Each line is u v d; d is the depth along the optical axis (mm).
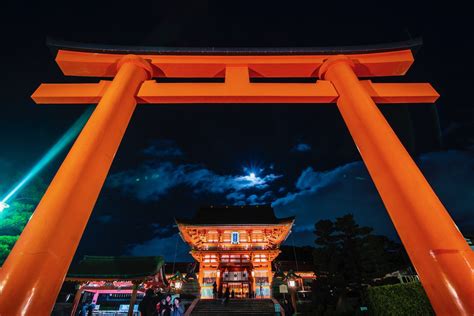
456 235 2930
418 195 3260
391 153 3729
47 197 3236
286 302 21469
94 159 3736
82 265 20656
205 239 31812
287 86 5441
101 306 27391
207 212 37500
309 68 6098
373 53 6039
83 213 3340
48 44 5625
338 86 5277
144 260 21641
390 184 3541
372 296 13969
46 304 2711
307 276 31891
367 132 4156
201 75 6270
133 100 5125
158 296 11516
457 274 2693
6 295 2553
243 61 6020
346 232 18500
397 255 25859
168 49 5902
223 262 29984
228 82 5543
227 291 22625
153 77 6250
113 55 5836
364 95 4684
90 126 4074
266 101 5473
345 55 5973
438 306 2758
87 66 5832
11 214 17688
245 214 36656
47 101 5324
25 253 2807
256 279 29672
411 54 5992
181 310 14203
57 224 3035
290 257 46688
